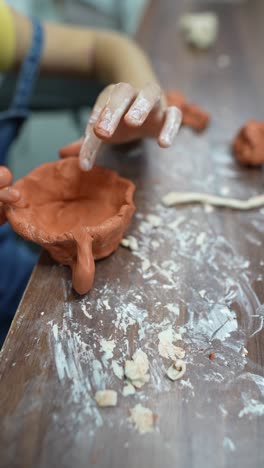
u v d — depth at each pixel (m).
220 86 0.58
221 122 0.51
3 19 0.57
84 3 1.41
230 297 0.31
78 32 0.62
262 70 0.61
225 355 0.28
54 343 0.28
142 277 0.32
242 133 0.44
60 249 0.31
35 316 0.29
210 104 0.54
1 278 0.53
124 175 0.42
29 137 1.12
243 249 0.35
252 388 0.26
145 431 0.24
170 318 0.30
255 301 0.31
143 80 0.47
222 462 0.23
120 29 1.39
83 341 0.28
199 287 0.32
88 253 0.29
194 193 0.40
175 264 0.33
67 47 0.60
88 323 0.29
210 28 0.66
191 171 0.43
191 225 0.37
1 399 0.25
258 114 0.52
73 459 0.23
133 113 0.30
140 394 0.25
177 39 0.70
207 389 0.26
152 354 0.27
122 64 0.52
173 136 0.33
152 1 0.84
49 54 0.59
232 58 0.65
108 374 0.26
